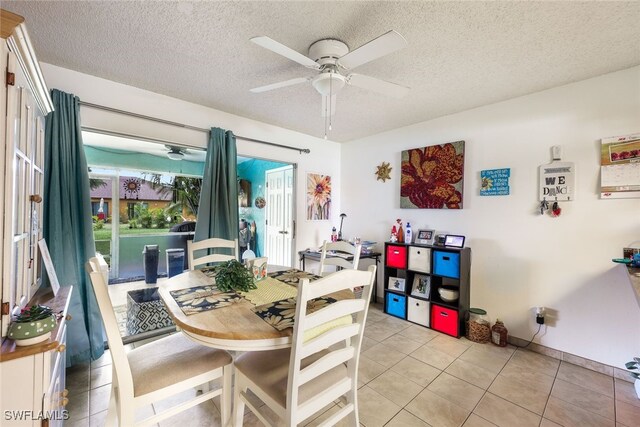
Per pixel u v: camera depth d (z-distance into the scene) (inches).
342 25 62.7
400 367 85.4
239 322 47.9
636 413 66.4
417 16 59.4
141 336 98.7
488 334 102.0
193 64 81.5
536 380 79.7
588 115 87.3
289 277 76.6
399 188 139.9
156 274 182.5
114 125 93.7
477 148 111.9
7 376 36.3
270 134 136.8
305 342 45.2
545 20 60.1
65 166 80.8
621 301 81.7
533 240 97.9
